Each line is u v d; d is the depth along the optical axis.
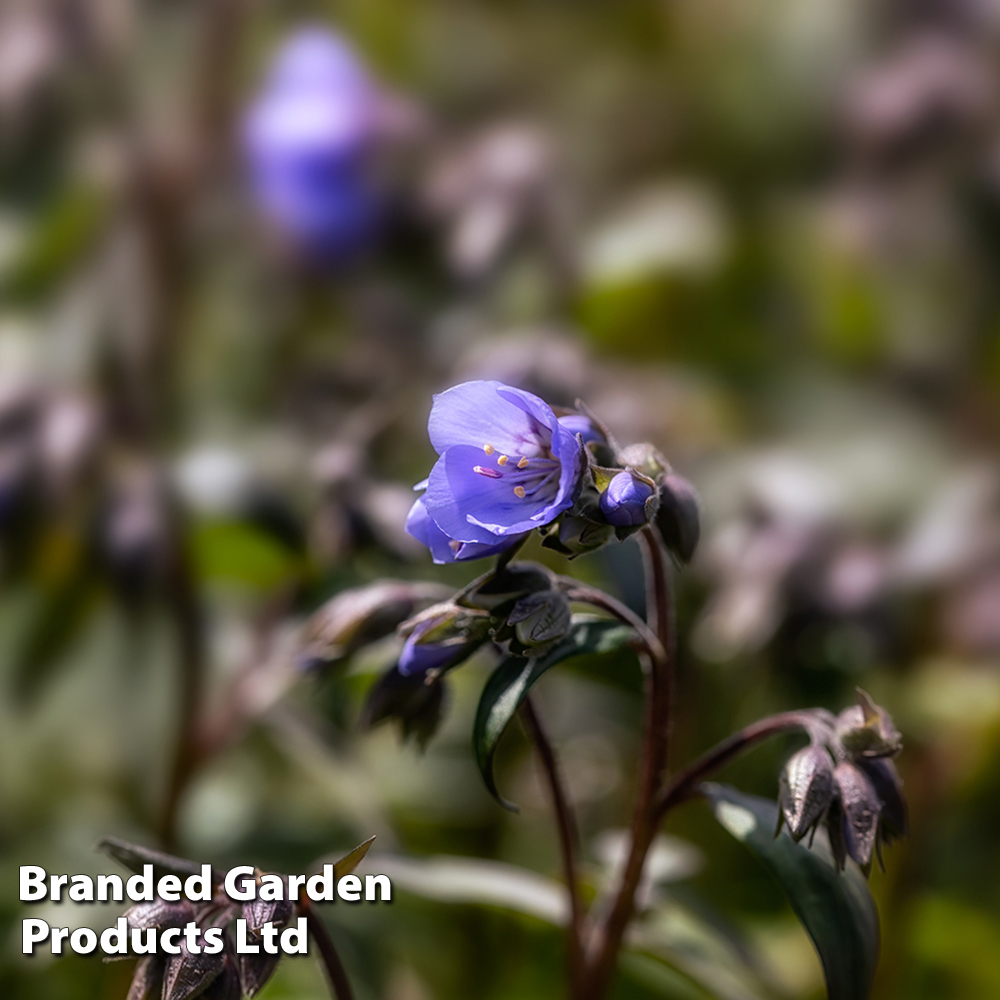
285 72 0.57
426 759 0.58
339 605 0.48
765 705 0.57
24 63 0.55
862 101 0.68
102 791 0.57
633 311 0.65
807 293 0.69
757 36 0.79
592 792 0.58
